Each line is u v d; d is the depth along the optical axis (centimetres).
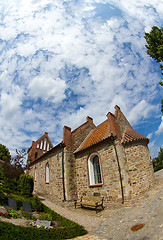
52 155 1934
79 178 1580
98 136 1614
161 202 841
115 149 1270
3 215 889
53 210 1267
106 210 1140
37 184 2336
